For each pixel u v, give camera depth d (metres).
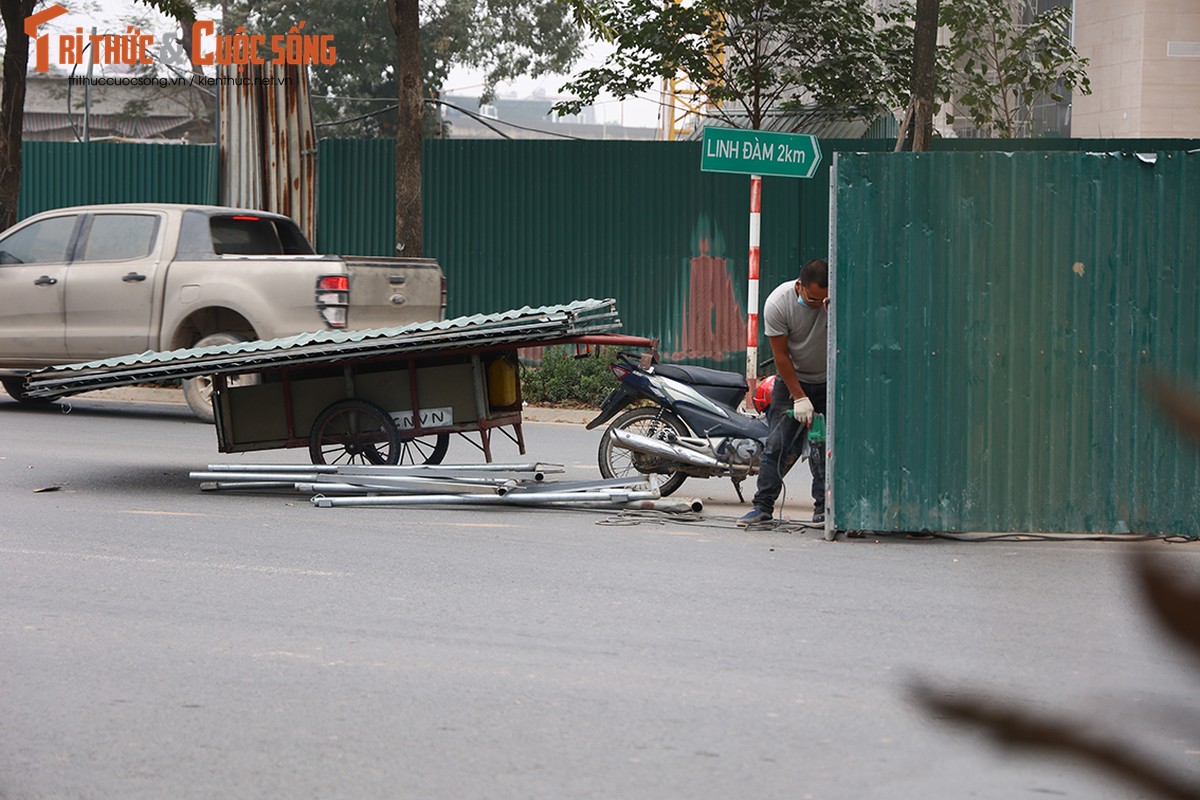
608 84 36.16
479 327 18.44
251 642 10.70
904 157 15.70
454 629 11.20
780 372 16.53
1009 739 1.24
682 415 18.95
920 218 15.73
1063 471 15.72
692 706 9.12
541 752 8.15
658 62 35.78
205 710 8.94
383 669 9.96
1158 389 1.12
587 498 17.86
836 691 9.48
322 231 36.44
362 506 18.02
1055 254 15.65
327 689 9.45
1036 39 37.12
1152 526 15.68
